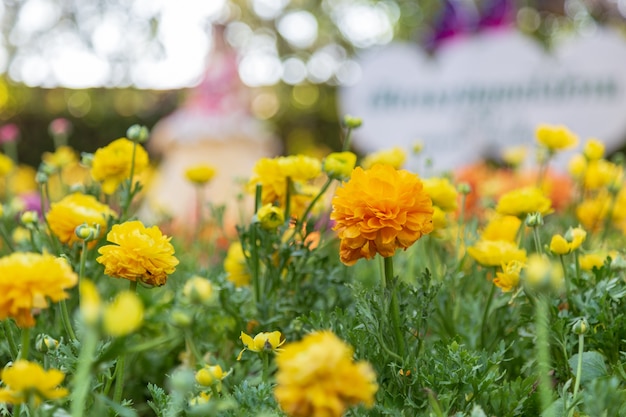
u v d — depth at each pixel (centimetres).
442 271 158
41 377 73
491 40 391
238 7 1070
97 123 877
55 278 79
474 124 393
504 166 431
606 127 368
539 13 866
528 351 124
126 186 158
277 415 88
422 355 111
